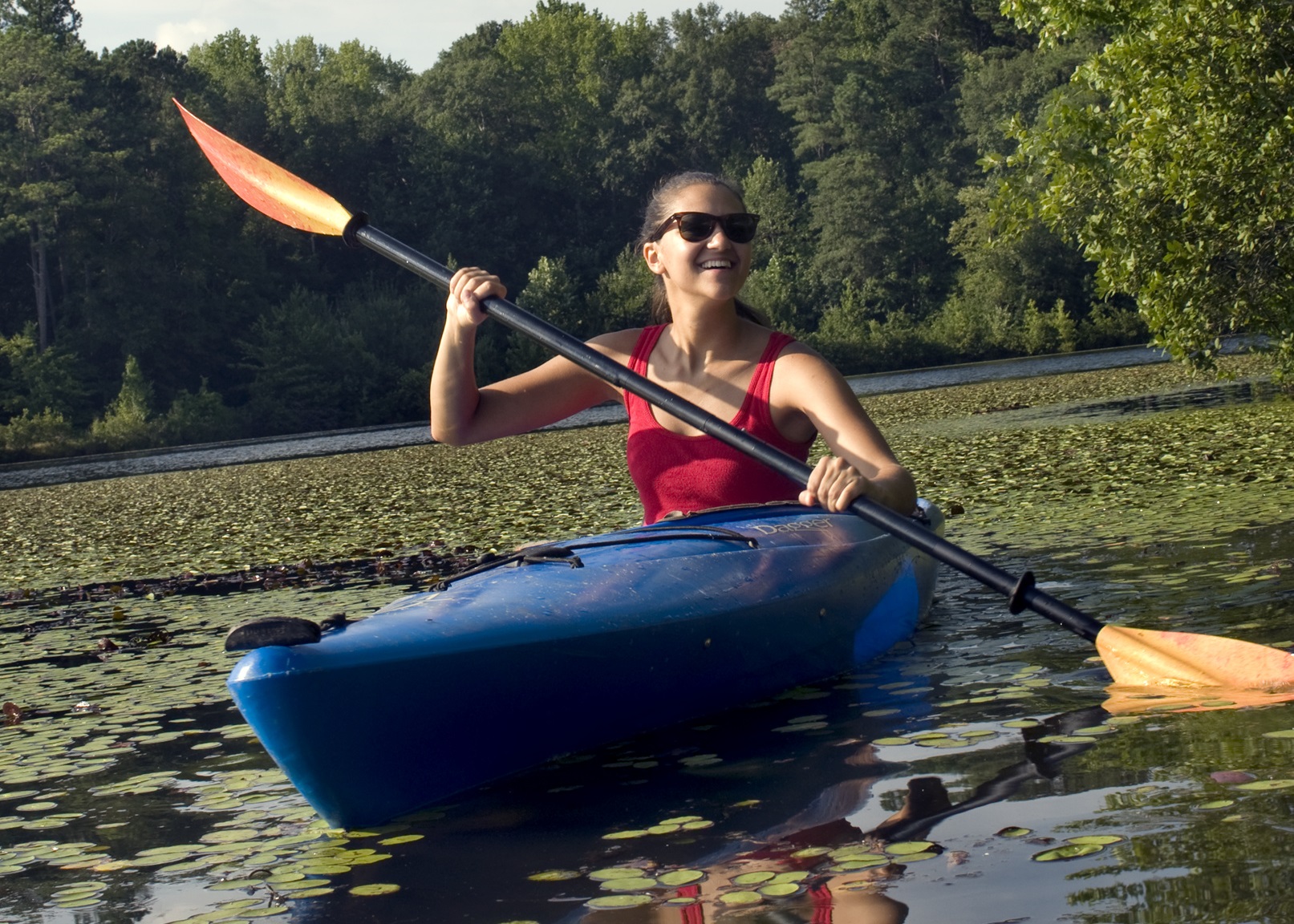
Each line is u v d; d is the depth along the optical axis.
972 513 6.57
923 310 56.38
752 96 71.81
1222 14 10.05
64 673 4.34
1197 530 5.09
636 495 9.06
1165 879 1.73
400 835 2.33
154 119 50.94
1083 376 27.56
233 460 25.64
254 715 2.28
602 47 79.06
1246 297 10.90
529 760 2.68
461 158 58.00
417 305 49.19
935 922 1.69
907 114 62.38
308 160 56.12
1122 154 10.87
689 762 2.64
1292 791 2.00
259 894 2.07
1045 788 2.20
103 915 2.05
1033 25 12.32
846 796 2.30
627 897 1.90
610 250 61.81
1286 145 9.97
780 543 3.33
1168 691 2.76
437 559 6.64
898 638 3.69
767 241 60.00
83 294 44.62
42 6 55.25
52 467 30.98
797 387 3.16
